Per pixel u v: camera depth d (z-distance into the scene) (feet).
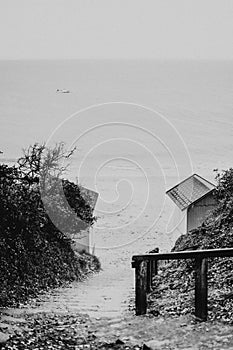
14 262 51.26
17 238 55.11
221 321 31.73
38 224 63.82
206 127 355.56
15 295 45.24
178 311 35.47
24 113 419.95
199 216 98.73
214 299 36.01
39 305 42.47
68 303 44.01
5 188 59.52
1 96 479.82
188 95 465.88
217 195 80.23
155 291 44.88
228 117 386.93
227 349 26.94
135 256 35.32
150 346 28.14
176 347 27.76
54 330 31.78
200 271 32.37
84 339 29.89
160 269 58.18
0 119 397.80
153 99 458.09
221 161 272.92
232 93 468.75
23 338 29.17
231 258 46.91
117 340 28.94
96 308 40.93
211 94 474.49
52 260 63.46
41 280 55.26
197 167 247.91
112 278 74.79
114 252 113.39
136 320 34.04
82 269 78.69
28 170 75.92
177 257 33.42
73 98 459.32
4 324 32.12
